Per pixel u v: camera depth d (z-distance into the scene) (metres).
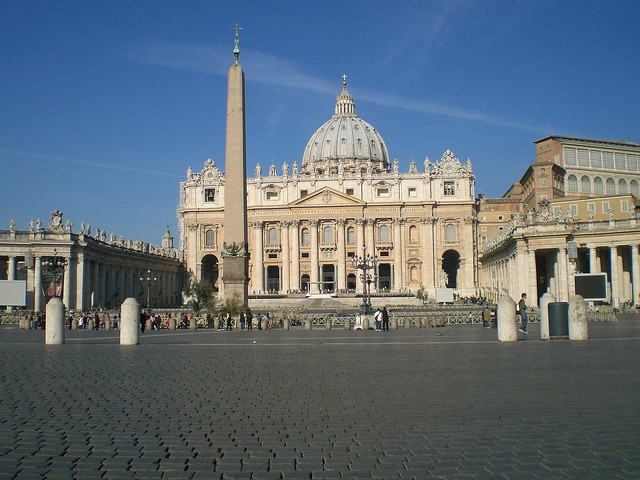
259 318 49.50
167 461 8.80
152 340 32.12
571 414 11.44
